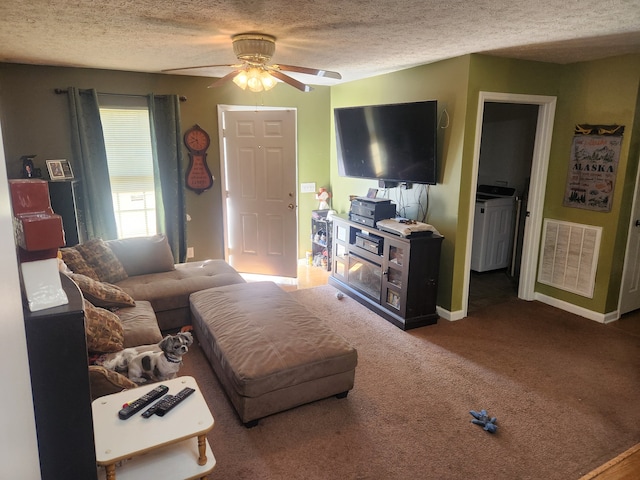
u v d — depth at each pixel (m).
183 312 3.60
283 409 2.51
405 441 2.37
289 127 4.82
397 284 3.88
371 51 3.41
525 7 2.26
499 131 5.41
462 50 3.38
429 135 3.77
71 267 3.22
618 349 3.43
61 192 3.79
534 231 4.34
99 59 3.76
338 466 2.19
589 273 3.98
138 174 4.64
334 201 5.74
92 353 2.35
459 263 3.91
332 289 4.83
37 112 4.09
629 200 3.77
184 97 4.67
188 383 1.99
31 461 0.80
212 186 5.04
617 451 2.31
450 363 3.21
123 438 1.63
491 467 2.19
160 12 2.35
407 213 4.40
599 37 2.94
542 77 3.92
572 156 4.00
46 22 2.54
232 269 4.14
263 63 2.98
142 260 3.89
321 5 2.22
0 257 0.63
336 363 2.58
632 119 3.55
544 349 3.43
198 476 1.71
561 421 2.55
